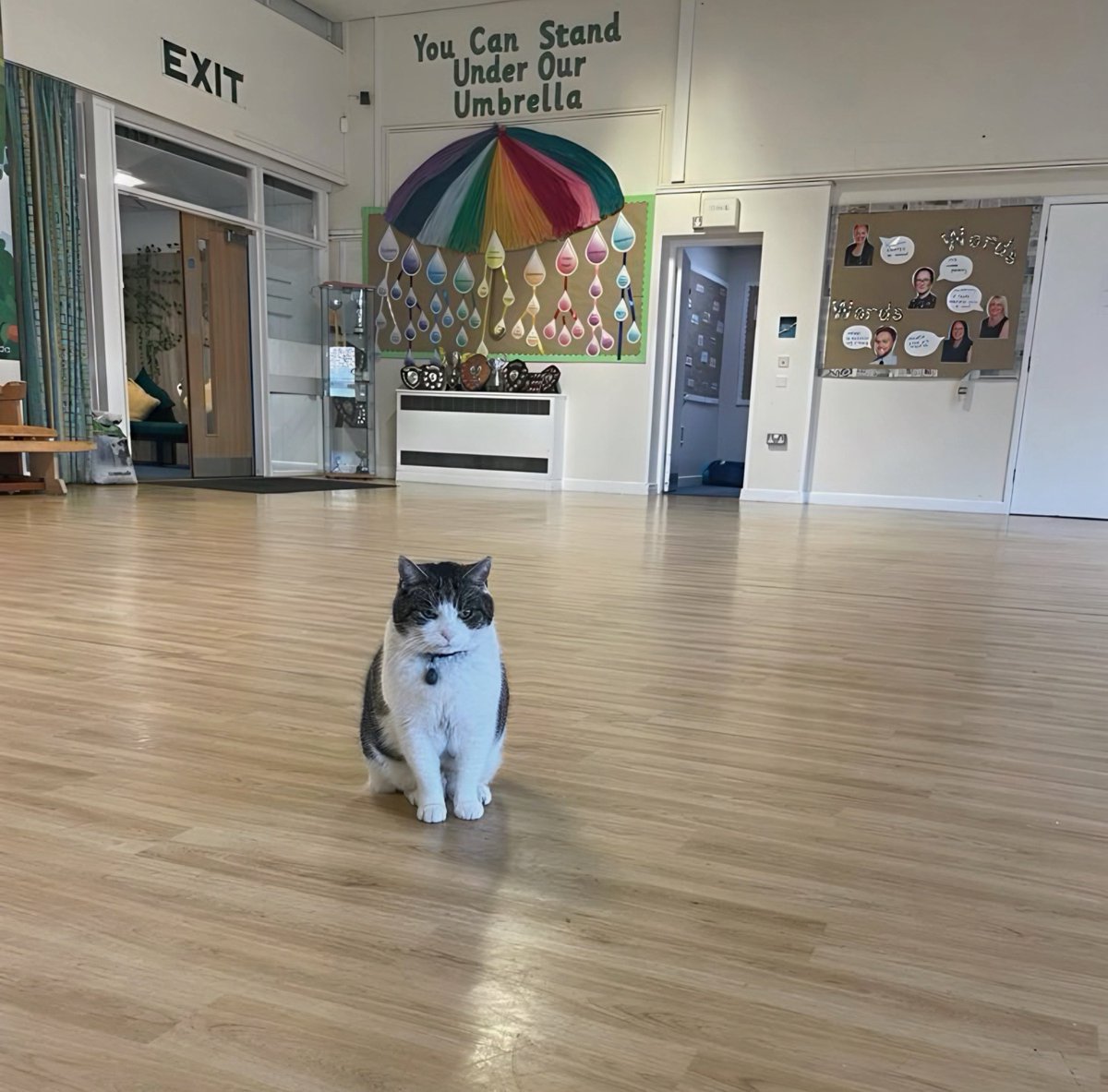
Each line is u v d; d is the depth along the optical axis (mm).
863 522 5957
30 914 992
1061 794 1442
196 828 1222
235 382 7906
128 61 6332
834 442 7277
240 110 7273
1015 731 1752
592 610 2789
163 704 1751
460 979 895
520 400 7863
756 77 6996
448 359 8242
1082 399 6645
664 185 7387
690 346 8914
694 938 987
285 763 1469
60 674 1935
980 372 6844
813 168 6949
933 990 907
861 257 6984
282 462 8555
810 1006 872
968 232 6703
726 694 1943
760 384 7344
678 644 2383
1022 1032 845
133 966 900
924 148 6664
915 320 6926
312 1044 791
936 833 1283
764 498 7449
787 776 1480
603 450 7922
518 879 1107
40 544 3734
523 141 7770
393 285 8383
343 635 2342
